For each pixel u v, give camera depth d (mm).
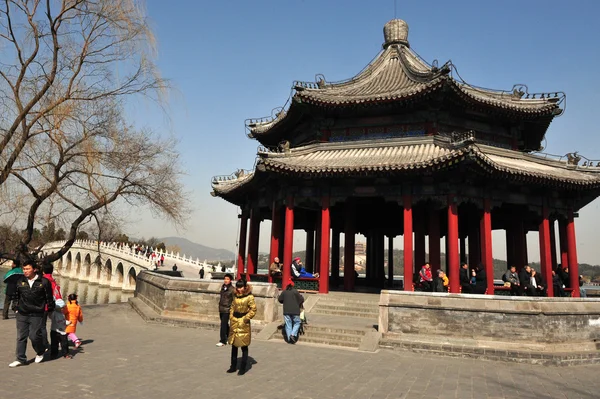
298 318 17734
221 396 10195
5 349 14734
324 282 25969
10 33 23047
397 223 39188
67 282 104125
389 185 25922
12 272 21469
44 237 27844
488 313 16875
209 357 14336
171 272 39625
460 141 23531
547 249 26688
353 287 30047
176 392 10391
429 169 23156
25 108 22609
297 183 27453
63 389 10328
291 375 12422
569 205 28312
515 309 16594
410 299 17859
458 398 10836
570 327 16875
